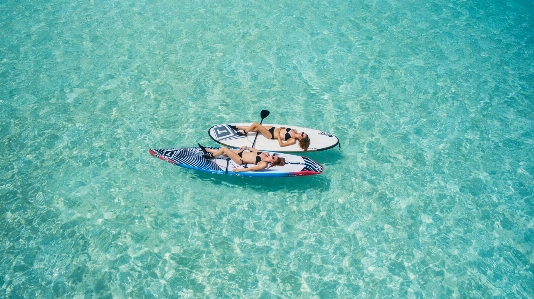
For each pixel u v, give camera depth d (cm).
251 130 899
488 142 952
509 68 1127
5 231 761
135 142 920
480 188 864
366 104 1023
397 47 1180
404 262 746
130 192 830
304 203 827
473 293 710
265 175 829
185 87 1045
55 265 720
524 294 712
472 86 1077
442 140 952
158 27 1216
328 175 876
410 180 873
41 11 1262
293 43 1177
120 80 1057
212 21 1243
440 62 1138
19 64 1088
